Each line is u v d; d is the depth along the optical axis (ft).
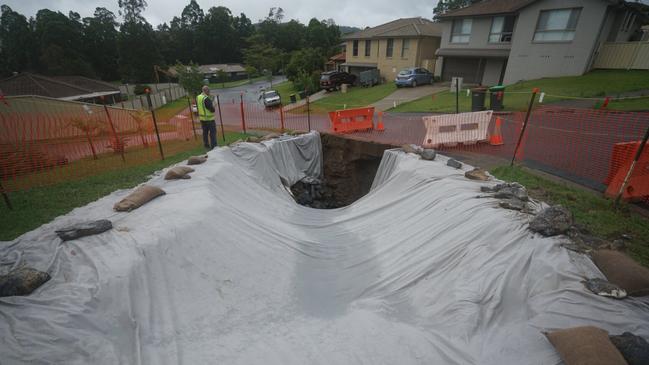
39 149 30.12
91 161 29.35
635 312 10.25
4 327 9.69
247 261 16.12
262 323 13.38
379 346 11.87
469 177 21.91
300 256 18.43
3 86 81.10
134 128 40.73
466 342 11.13
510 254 13.71
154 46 193.57
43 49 182.60
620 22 57.11
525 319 11.34
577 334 9.05
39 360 9.00
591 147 26.40
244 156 28.99
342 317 14.03
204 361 10.93
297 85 116.26
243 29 293.84
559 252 12.87
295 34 254.06
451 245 15.87
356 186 38.01
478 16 69.10
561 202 18.61
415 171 24.16
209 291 13.83
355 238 20.92
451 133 31.17
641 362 8.47
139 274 12.57
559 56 56.90
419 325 12.71
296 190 34.63
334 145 38.70
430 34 89.30
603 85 46.44
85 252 13.09
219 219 17.20
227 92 150.00
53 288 11.43
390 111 55.42
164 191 19.10
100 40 213.87
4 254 13.17
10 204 18.90
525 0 63.46
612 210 17.40
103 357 9.78
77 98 87.97
